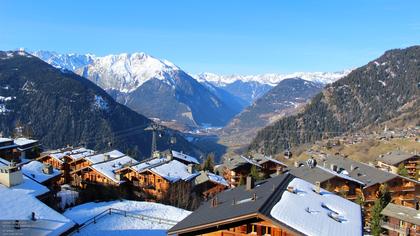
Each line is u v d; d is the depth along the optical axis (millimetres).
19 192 38812
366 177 89438
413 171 124750
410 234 61281
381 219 67438
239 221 32281
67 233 33469
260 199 34125
